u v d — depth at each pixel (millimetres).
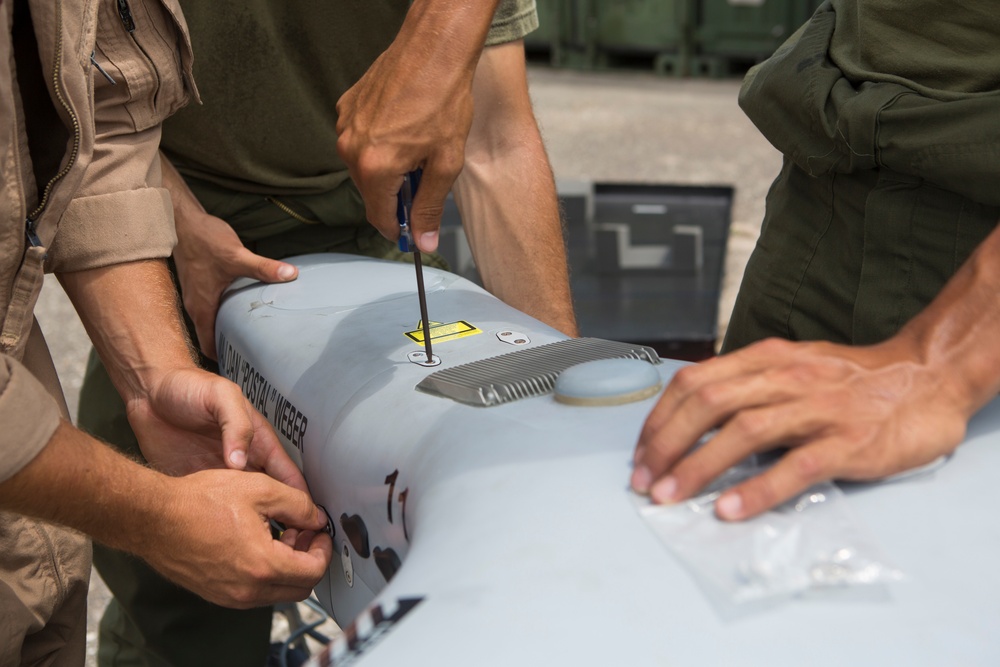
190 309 1428
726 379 718
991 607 610
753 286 1431
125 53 1248
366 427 948
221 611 1642
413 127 937
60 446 933
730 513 672
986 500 702
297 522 1061
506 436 809
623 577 626
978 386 754
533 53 8289
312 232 1570
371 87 976
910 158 1125
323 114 1487
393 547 895
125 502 974
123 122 1278
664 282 2809
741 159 5398
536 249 1440
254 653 1684
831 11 1309
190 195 1444
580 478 731
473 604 622
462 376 924
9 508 922
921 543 660
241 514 1024
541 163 1479
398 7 1432
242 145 1459
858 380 730
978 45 1102
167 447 1254
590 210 2973
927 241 1176
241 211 1511
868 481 723
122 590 1616
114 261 1266
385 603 665
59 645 1293
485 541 682
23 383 901
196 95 1331
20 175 1061
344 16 1417
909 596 614
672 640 579
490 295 1192
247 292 1303
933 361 755
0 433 870
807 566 630
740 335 1470
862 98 1167
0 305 1117
